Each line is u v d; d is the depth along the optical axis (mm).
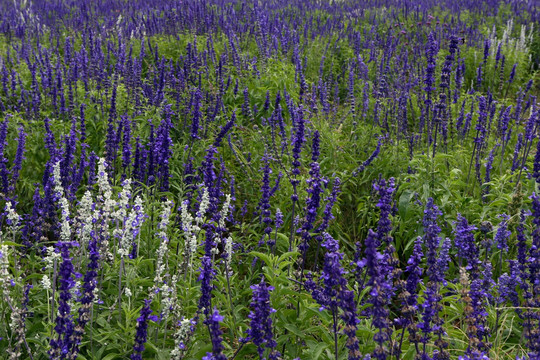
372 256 2838
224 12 17000
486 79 14086
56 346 3307
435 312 3473
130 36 14227
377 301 2840
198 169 7086
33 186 6961
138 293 4449
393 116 8961
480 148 7785
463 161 7711
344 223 6844
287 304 4359
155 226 5430
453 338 4137
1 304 4133
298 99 9578
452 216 5969
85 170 7035
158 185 6316
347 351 3771
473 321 3521
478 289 3850
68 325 3314
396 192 6531
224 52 11797
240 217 6781
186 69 9914
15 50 12961
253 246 6016
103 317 4184
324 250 6254
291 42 13688
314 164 4508
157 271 4074
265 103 8922
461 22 18531
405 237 6113
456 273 5672
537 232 4055
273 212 6445
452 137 8469
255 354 4051
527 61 15602
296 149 5078
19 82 9617
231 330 4031
